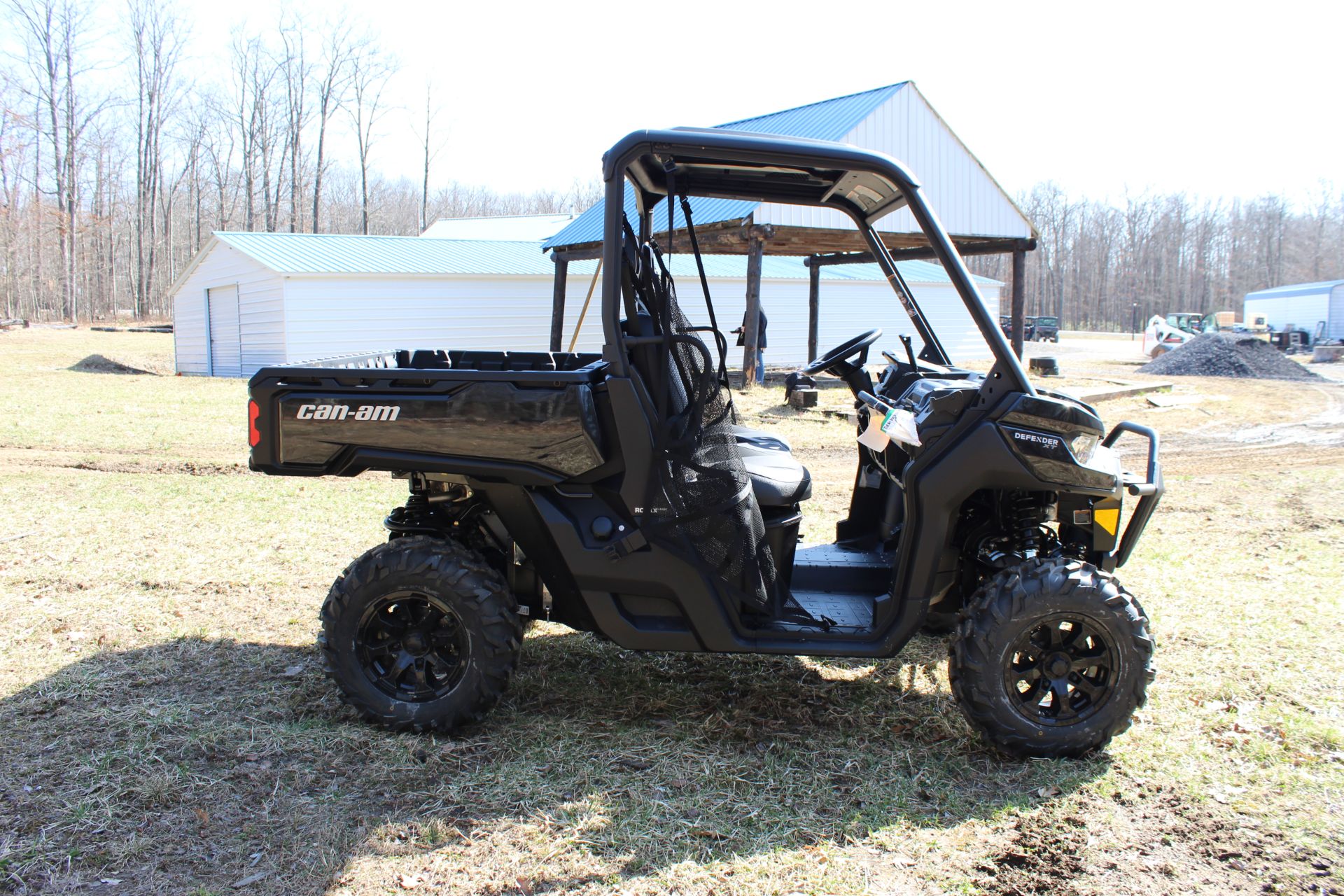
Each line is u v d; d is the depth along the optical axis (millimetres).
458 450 3111
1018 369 3078
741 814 2814
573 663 4008
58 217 50125
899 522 3762
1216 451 9945
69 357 21812
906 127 15734
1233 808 2859
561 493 3154
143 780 2918
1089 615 3070
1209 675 3846
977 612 3115
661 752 3193
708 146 2922
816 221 14625
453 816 2771
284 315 17188
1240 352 20203
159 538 5762
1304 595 4859
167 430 10172
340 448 3166
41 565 5172
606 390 3102
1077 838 2701
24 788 2867
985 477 3057
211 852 2570
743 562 3057
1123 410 13531
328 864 2520
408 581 3168
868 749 3248
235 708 3459
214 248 19172
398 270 18203
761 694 3719
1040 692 3162
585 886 2453
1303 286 42406
